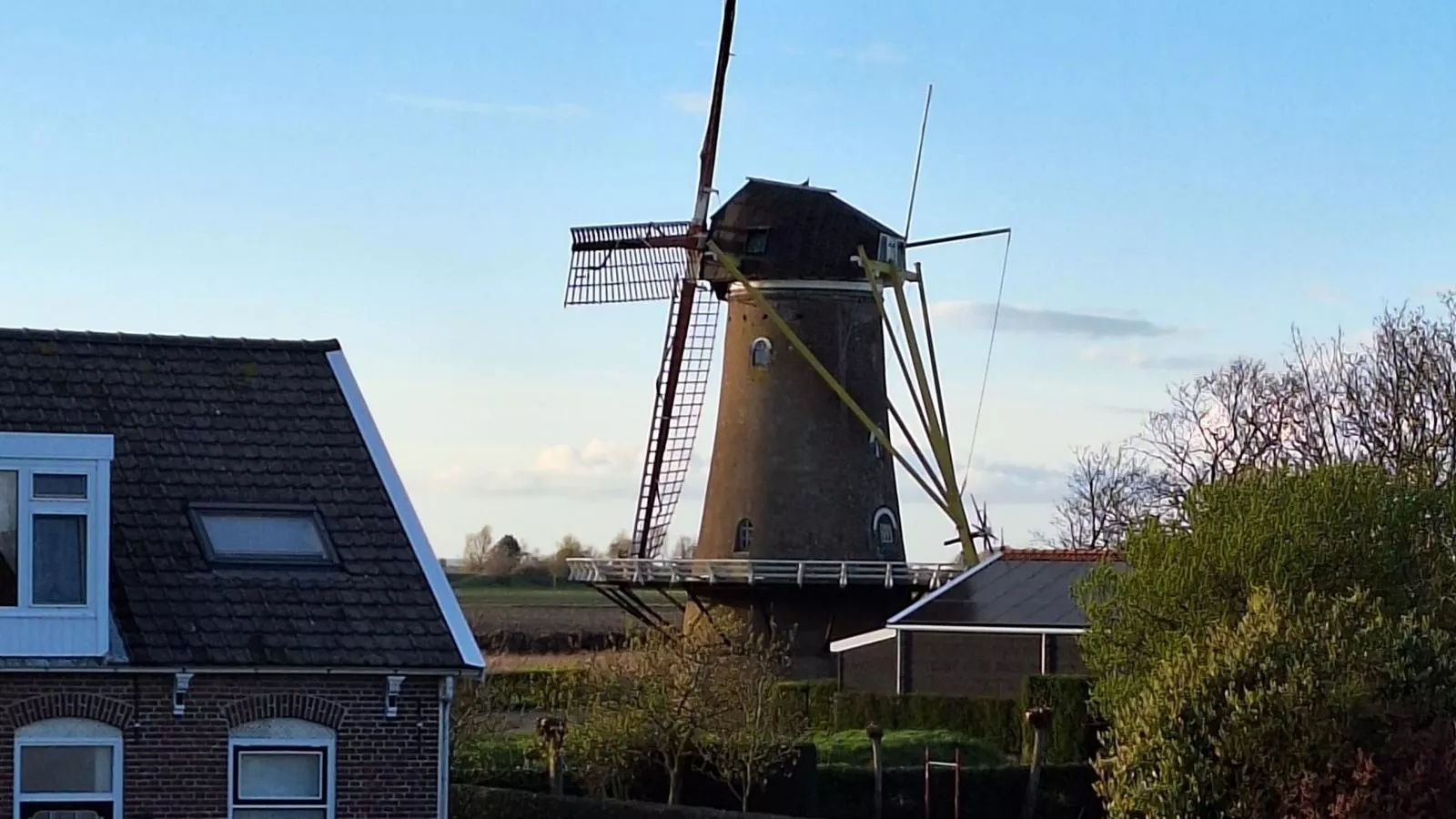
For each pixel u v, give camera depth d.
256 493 21.97
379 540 21.91
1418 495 34.03
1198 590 33.00
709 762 33.56
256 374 23.19
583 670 36.84
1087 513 73.25
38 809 19.72
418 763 20.98
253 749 20.47
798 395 49.84
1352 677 27.47
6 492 19.70
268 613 20.80
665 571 49.59
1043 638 43.03
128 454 21.88
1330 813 26.58
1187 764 27.81
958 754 36.31
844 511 49.59
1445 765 26.33
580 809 31.56
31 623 19.58
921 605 45.34
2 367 22.30
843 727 43.97
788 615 49.50
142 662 19.89
